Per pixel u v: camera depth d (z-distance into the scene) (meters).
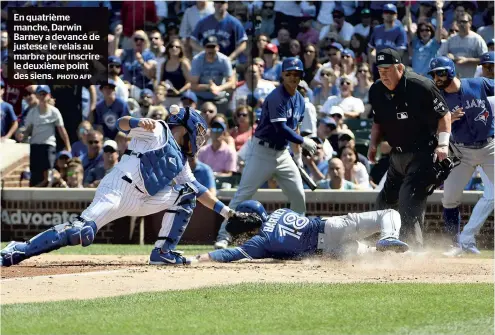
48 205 42.53
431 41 49.16
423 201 29.84
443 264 28.83
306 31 52.78
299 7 52.84
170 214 27.64
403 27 49.72
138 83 51.41
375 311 18.89
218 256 27.92
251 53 46.78
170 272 25.61
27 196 42.69
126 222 41.66
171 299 20.45
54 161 47.19
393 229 26.62
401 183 31.09
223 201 40.84
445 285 22.81
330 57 50.00
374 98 29.95
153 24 53.91
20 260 26.39
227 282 23.61
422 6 51.41
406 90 29.12
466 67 48.12
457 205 34.38
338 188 41.50
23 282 23.45
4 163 44.75
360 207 40.69
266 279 24.19
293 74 33.03
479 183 42.50
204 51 48.66
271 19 53.09
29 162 46.75
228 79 48.69
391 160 30.77
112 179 26.17
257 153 34.16
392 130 29.92
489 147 33.56
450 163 29.23
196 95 48.16
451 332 16.78
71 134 49.62
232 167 43.28
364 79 48.84
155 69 51.31
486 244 39.81
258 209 28.11
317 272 25.86
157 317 18.22
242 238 29.08
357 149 45.69
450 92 33.03
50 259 30.92
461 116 31.61
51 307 19.38
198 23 50.81
